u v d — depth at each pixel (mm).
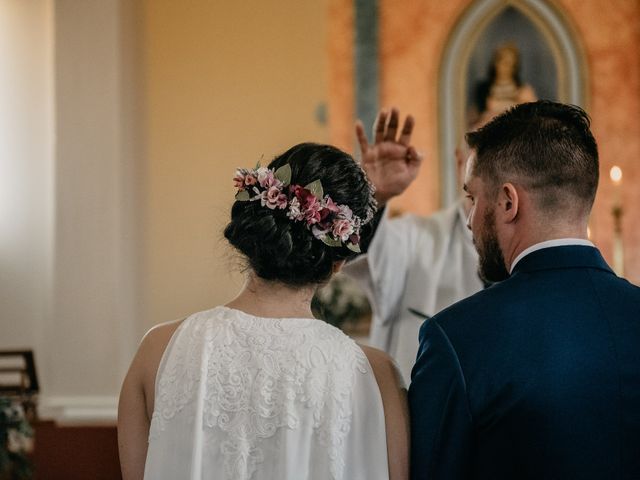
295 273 2072
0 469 6297
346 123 8633
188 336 2041
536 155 2113
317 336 2049
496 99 8867
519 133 2141
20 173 8609
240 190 2137
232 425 1954
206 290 8094
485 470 2010
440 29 8891
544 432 1966
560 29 8922
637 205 8758
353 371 2041
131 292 7746
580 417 1973
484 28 8938
